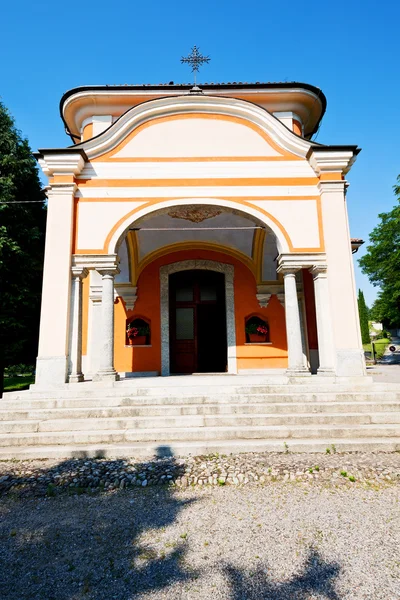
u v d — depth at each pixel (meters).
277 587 2.62
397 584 2.62
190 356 13.28
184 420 6.29
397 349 35.31
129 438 5.85
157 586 2.65
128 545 3.21
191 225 11.71
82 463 5.09
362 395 7.12
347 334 8.23
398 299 24.52
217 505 3.94
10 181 12.44
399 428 5.93
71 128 12.84
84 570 2.87
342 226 8.65
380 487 4.30
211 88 11.40
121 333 12.62
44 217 14.15
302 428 5.92
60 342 7.98
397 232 23.47
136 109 9.07
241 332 12.80
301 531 3.38
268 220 8.82
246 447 5.45
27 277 12.51
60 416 6.60
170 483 4.49
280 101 11.88
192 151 9.09
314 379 7.89
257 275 12.92
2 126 13.50
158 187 8.88
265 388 7.46
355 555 2.99
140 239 12.23
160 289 12.97
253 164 9.05
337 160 8.80
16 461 5.29
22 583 2.73
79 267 8.40
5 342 12.30
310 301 12.05
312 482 4.44
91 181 8.84
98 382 7.82
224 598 2.51
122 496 4.22
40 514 3.84
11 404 6.89
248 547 3.13
